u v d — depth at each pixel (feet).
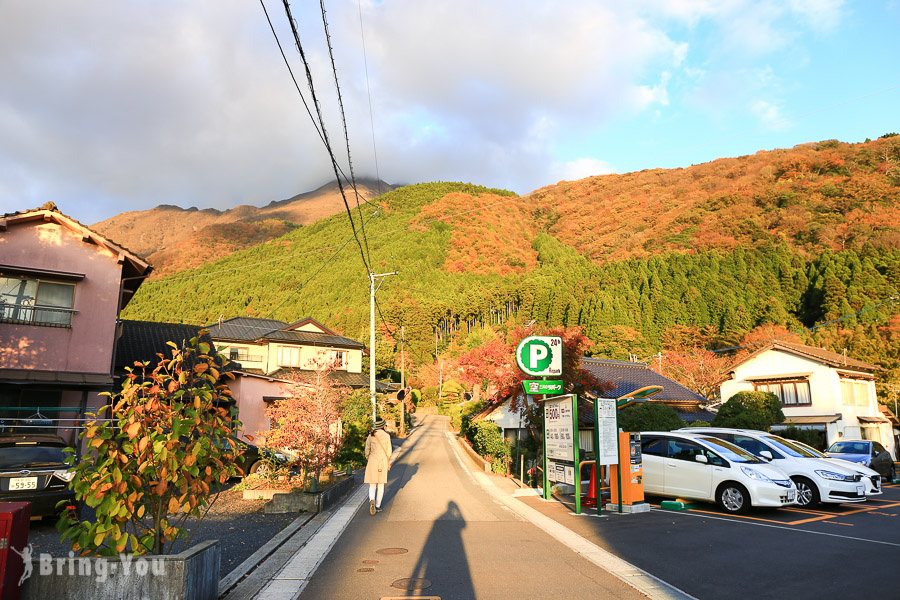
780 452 45.75
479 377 90.48
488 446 70.59
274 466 45.24
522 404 62.49
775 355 116.16
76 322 55.93
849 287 213.46
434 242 440.45
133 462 16.30
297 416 41.63
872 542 27.55
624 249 448.65
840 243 294.87
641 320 251.80
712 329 222.07
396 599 17.79
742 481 36.70
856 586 19.69
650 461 41.91
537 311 294.46
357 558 23.30
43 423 51.24
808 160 467.11
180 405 16.63
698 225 436.35
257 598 17.90
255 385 82.23
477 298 309.42
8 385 52.11
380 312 262.26
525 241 524.52
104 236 57.31
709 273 280.31
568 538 27.61
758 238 352.49
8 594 13.83
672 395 106.22
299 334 124.57
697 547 25.90
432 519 33.24
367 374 146.41
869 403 119.03
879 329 178.40
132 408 16.15
